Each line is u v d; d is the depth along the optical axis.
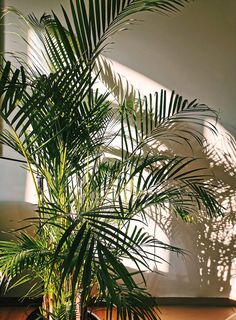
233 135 1.74
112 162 1.59
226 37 1.65
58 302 1.26
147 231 1.78
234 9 1.63
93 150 1.30
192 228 1.80
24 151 1.08
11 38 1.54
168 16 1.61
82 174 1.33
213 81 1.69
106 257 0.77
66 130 1.08
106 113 1.35
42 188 1.35
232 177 1.77
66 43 1.02
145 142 1.46
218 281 1.88
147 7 1.10
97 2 1.01
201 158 1.75
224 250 1.84
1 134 1.14
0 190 1.66
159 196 1.28
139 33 1.62
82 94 1.04
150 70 1.65
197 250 1.83
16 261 1.10
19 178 1.66
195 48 1.65
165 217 1.78
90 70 1.03
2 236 1.70
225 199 1.79
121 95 1.66
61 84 0.98
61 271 0.89
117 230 0.85
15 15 1.52
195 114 1.72
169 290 1.87
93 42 1.07
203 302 1.90
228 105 1.71
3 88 0.87
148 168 1.56
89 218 0.87
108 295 0.90
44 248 1.18
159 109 1.56
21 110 0.94
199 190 1.45
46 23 1.31
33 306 1.73
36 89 0.98
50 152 1.11
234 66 1.68
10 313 1.72
